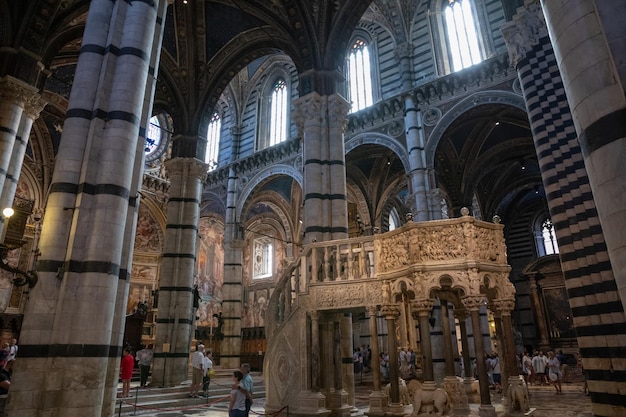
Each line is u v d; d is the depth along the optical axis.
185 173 19.20
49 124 24.53
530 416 8.86
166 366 16.55
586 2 4.17
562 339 30.95
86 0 15.55
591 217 9.54
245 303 38.38
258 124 30.88
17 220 8.61
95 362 7.58
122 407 12.67
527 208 38.03
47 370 7.31
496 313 9.85
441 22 23.83
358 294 9.76
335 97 15.76
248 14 17.72
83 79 9.09
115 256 8.25
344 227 14.34
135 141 9.11
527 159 29.25
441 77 21.33
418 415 8.50
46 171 25.23
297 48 16.83
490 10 22.22
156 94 19.95
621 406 8.33
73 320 7.69
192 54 19.44
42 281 7.75
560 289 32.25
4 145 13.31
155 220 30.67
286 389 10.23
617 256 3.56
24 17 14.20
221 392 16.06
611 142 3.67
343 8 16.39
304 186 15.06
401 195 33.91
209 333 33.38
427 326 8.67
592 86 3.92
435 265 8.63
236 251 28.33
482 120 23.64
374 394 9.73
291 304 11.22
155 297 27.62
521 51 12.46
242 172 29.98
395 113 22.91
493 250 8.92
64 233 8.16
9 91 13.73
